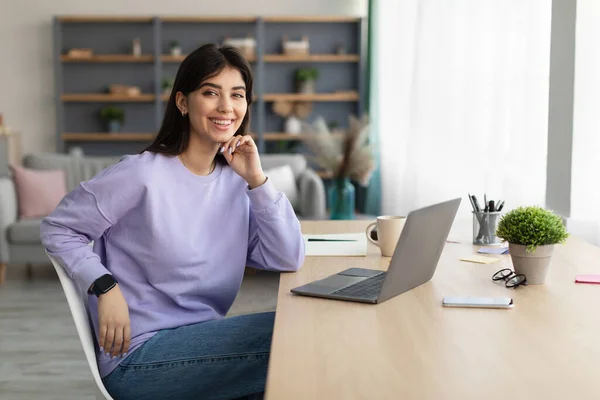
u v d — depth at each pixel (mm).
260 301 4684
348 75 8594
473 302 1592
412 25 6887
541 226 1752
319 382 1152
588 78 3918
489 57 4984
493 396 1096
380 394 1105
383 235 2164
